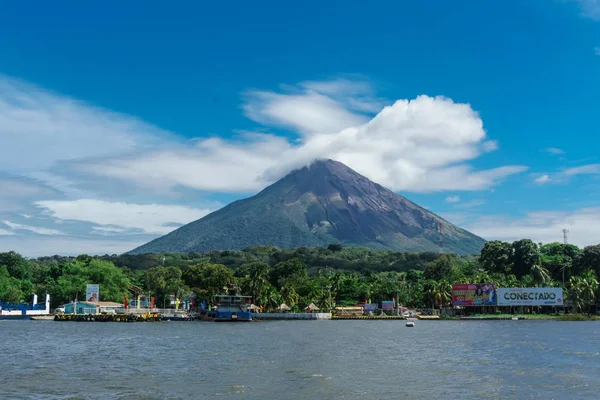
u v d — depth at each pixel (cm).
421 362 7775
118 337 12719
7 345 10562
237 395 5366
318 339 12144
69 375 6650
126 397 5294
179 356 8656
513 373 6681
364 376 6488
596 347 9781
